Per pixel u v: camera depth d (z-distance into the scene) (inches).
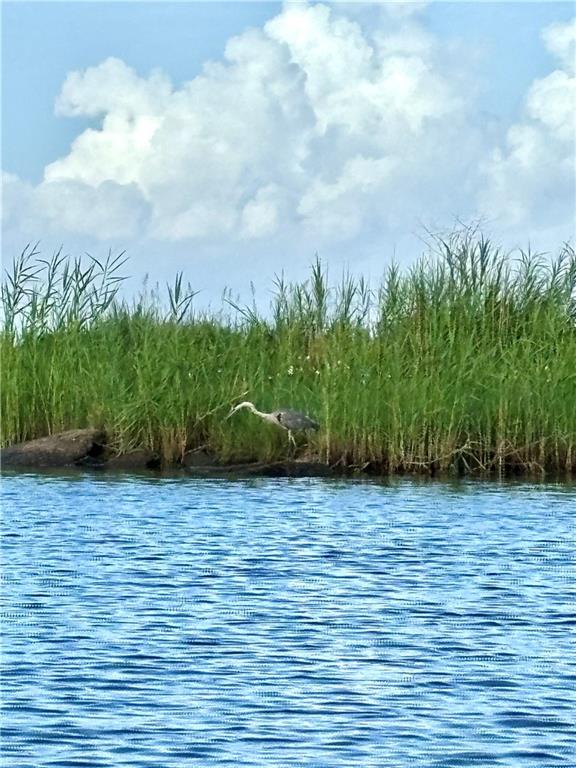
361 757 434.6
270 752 439.5
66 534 815.1
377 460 1079.0
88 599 649.6
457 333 1115.3
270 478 1053.2
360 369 1087.0
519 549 769.6
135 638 577.9
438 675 524.7
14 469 1095.6
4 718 470.9
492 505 917.2
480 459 1077.1
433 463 1074.1
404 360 1097.4
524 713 477.7
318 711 479.8
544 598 652.1
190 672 527.2
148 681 515.2
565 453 1072.2
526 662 542.0
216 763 430.0
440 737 453.4
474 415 1082.1
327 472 1066.7
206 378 1122.0
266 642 572.7
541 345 1106.7
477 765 426.9
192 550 768.3
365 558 746.2
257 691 502.9
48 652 554.6
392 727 462.9
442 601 647.8
